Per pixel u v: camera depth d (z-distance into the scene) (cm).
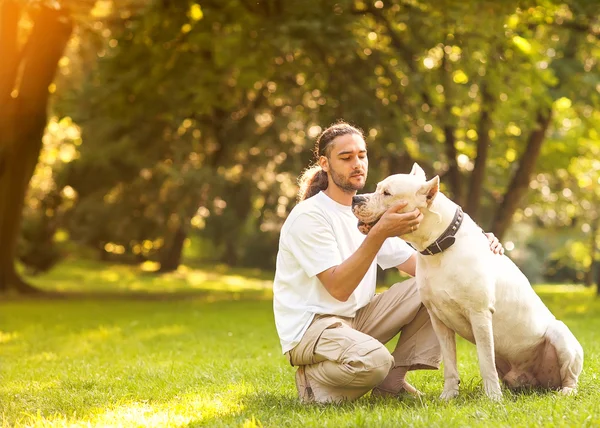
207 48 1368
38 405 467
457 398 434
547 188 2628
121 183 2645
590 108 1850
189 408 430
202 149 2214
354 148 440
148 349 805
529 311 448
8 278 1733
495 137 1991
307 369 439
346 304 442
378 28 1494
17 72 1559
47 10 1392
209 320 1141
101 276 2741
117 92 1581
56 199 2702
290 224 442
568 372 453
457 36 1358
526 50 1415
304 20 1260
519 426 344
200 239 3891
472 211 1850
